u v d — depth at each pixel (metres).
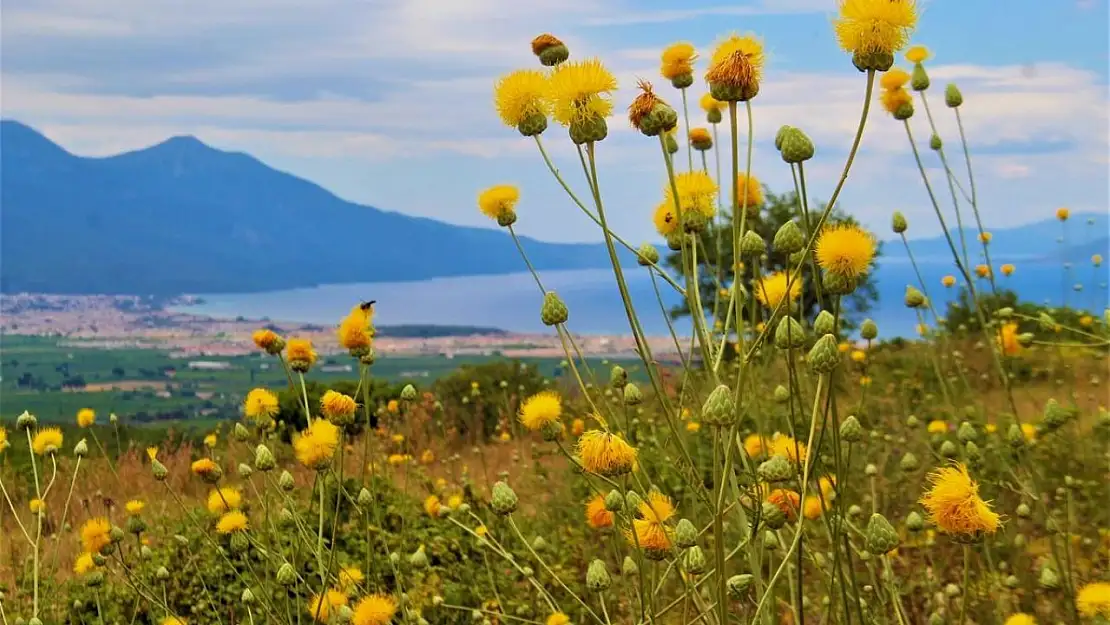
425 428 12.41
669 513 3.10
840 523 2.87
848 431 3.54
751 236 3.23
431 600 5.69
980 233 5.22
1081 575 4.54
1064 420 5.29
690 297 2.96
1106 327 5.86
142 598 6.00
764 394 5.22
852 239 2.85
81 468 9.08
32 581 6.27
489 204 3.92
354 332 4.57
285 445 8.65
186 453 10.79
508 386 15.10
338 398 4.25
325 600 3.89
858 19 2.57
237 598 5.78
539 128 3.24
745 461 3.17
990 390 9.29
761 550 3.35
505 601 5.72
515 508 3.90
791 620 4.21
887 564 3.30
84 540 5.17
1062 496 5.63
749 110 2.83
